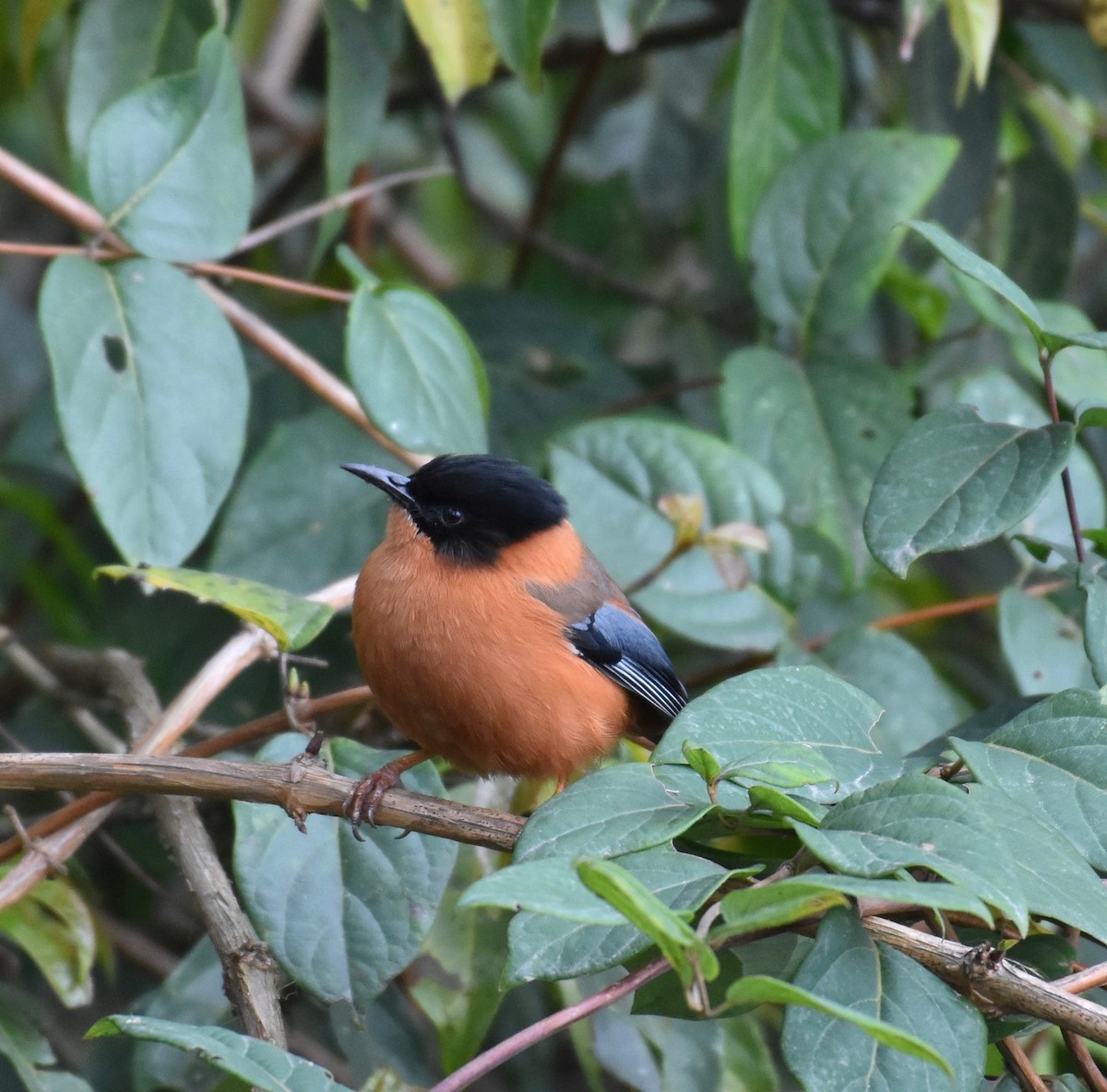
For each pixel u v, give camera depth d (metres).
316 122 16.89
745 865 7.01
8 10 14.22
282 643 8.23
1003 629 9.54
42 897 8.95
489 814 7.60
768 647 10.47
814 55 11.86
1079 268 16.86
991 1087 7.59
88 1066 11.39
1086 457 10.38
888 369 11.38
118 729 13.69
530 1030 5.75
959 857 5.44
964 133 13.63
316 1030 12.46
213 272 9.54
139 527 8.52
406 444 9.26
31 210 18.39
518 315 14.06
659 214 16.67
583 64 16.12
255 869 8.09
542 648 9.23
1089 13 11.49
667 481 10.65
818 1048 5.71
